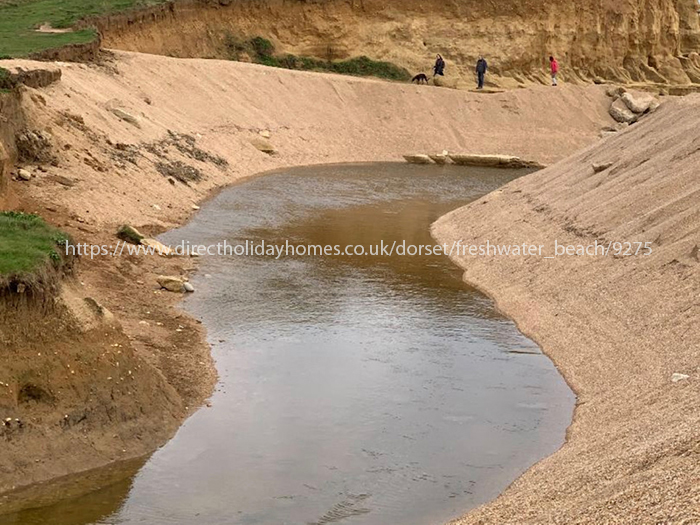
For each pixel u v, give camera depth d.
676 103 32.25
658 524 10.77
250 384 18.12
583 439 15.71
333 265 26.80
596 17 62.16
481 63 54.62
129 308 21.58
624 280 22.02
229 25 53.91
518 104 53.28
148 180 32.69
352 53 56.47
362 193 38.22
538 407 17.56
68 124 32.12
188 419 16.48
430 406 17.45
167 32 50.69
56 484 14.08
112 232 27.08
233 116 44.00
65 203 27.72
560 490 13.25
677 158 27.23
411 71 56.56
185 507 13.74
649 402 16.23
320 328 21.41
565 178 31.58
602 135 52.59
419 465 15.23
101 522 13.25
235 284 24.47
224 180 37.75
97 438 14.99
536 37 59.62
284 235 29.89
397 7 58.12
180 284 23.56
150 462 14.98
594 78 62.19
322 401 17.48
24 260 15.26
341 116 49.09
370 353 19.97
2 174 25.36
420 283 25.39
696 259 21.08
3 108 28.48
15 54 37.19
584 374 18.89
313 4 56.03
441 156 48.31
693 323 18.86
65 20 45.75
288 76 49.25
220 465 14.98
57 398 14.77
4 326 14.64
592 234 25.48
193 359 19.06
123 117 36.09
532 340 21.11
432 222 33.09
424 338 21.02
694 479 11.63
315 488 14.40
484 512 13.23
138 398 15.87
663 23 65.75
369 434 16.25
